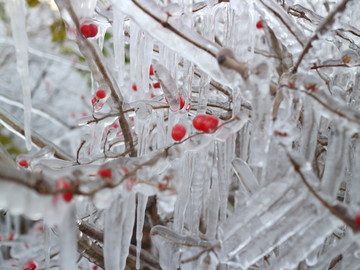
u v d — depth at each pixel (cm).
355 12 50
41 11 99
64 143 115
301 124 46
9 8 42
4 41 100
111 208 37
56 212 32
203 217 57
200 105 48
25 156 49
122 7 38
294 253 37
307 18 49
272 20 44
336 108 37
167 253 42
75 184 33
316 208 36
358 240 36
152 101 47
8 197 31
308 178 36
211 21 48
